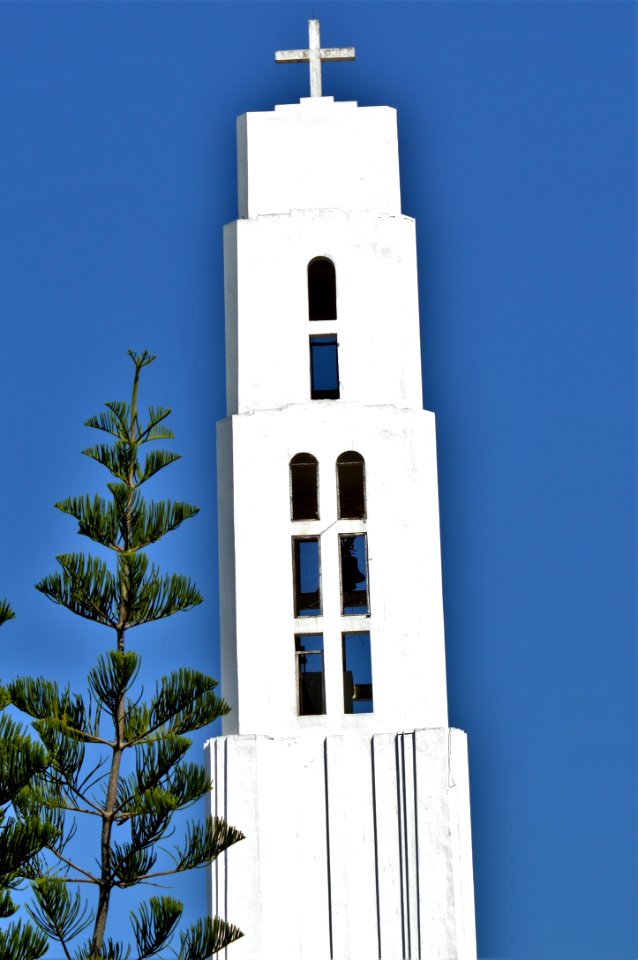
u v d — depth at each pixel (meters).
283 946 76.62
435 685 80.38
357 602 82.62
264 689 79.88
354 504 85.81
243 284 83.81
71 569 67.69
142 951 66.00
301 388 82.94
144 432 69.81
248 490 81.75
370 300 83.75
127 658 66.81
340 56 87.00
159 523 68.81
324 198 85.06
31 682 68.00
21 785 63.44
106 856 66.56
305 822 78.19
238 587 80.94
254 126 85.75
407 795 77.81
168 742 66.38
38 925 64.94
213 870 76.62
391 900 77.06
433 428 83.06
